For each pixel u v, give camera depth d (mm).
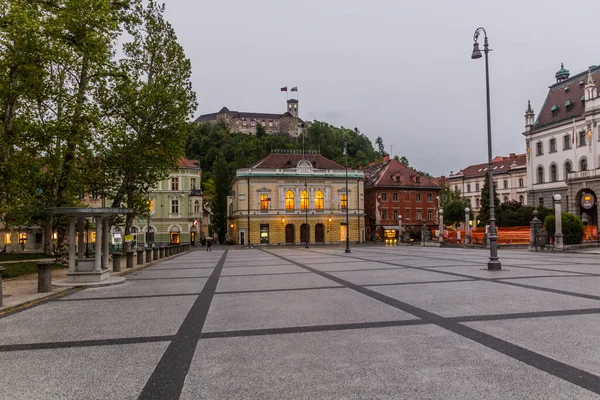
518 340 6691
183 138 28953
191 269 22531
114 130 23781
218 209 79750
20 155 19094
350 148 131375
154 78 29203
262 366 5742
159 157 28859
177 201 64812
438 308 9469
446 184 113812
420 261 24422
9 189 19312
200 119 190250
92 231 55594
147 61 29297
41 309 10945
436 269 18969
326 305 10188
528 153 66250
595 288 11992
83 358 6332
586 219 53312
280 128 176625
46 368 5891
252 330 7844
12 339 7684
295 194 68312
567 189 57562
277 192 67625
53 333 8086
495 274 16219
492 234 18141
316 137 131750
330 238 69062
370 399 4543
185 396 4734
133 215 30812
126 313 9984
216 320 8820
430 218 76625
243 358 6125
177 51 29828
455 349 6305
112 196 29594
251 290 13312
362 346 6578
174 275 19297
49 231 33750
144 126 27609
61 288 14922
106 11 21875
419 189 76125
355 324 8094
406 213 75188
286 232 68500
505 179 91625
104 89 26469
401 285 13484
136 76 28375
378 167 84250
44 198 26156
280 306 10242
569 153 58219
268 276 17547
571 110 59500
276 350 6488
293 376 5316
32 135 19953
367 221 77500
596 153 53312
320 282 14859
